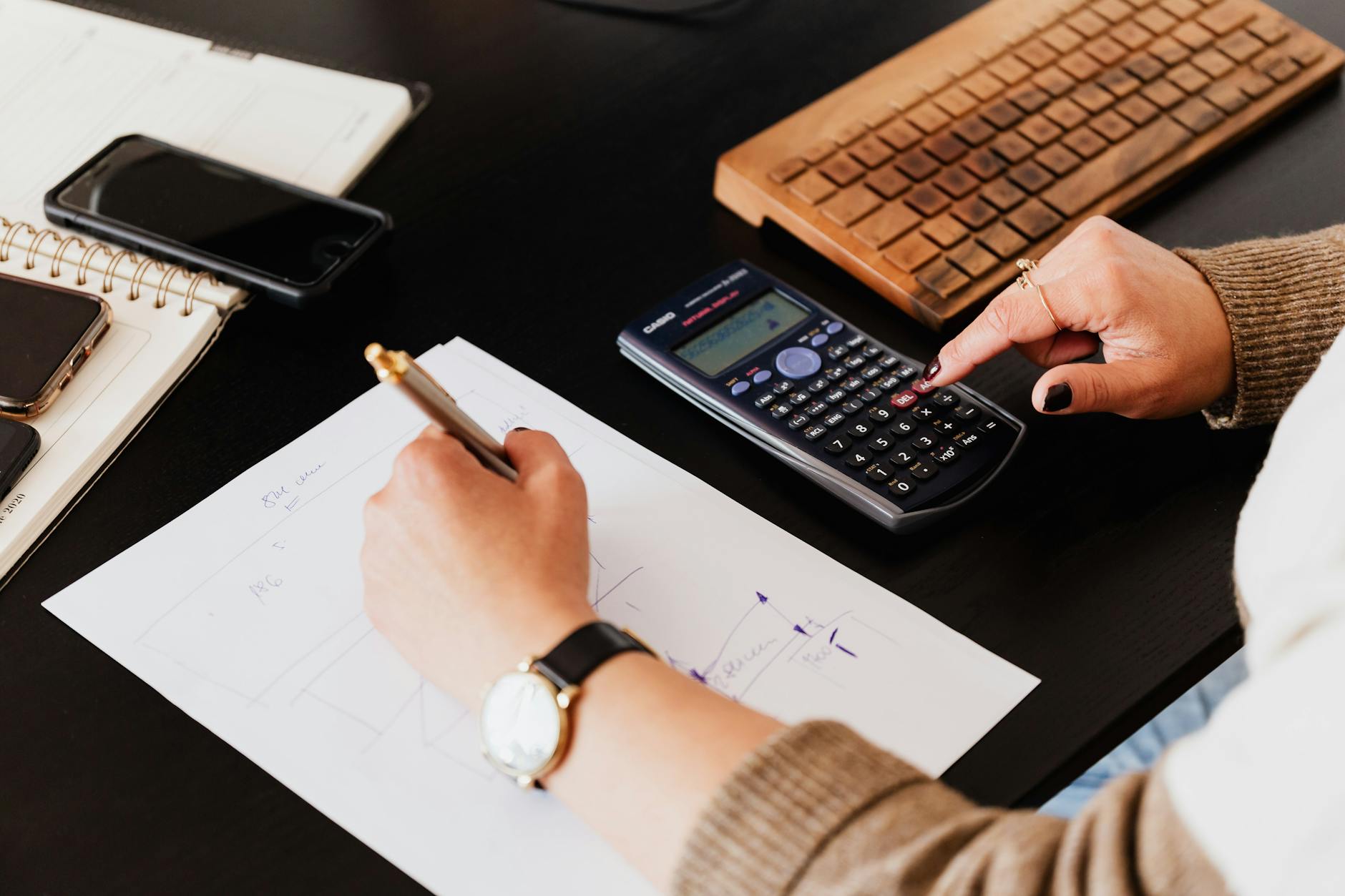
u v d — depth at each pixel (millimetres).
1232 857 296
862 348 634
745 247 720
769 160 726
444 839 454
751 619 526
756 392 610
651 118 802
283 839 456
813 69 835
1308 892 282
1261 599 351
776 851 377
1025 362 660
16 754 480
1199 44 799
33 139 753
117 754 480
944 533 567
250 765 476
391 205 741
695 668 505
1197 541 563
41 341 607
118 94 787
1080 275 607
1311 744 282
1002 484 588
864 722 490
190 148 749
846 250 680
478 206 742
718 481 589
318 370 641
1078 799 958
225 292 661
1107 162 724
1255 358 604
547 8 884
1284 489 360
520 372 642
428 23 868
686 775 407
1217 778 301
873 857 368
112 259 670
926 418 599
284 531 559
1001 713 496
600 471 588
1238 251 643
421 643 474
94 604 528
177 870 449
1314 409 363
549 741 430
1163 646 521
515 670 442
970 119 745
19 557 546
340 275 657
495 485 497
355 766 475
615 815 416
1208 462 601
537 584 463
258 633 518
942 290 660
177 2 866
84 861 452
